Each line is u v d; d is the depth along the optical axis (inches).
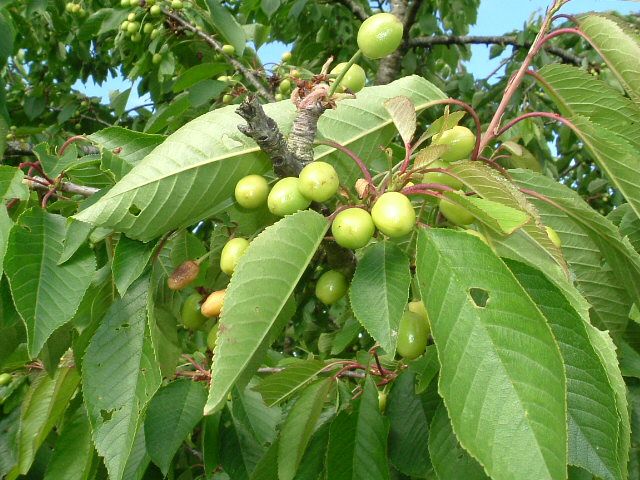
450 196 7.8
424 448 11.0
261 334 6.8
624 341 11.7
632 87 10.6
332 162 10.4
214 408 6.2
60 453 12.3
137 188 8.9
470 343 6.5
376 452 10.3
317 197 8.1
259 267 7.1
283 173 8.5
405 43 28.3
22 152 24.3
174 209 9.3
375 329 7.5
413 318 9.5
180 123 23.0
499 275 6.7
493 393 6.2
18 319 10.7
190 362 13.6
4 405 16.1
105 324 9.9
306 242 7.6
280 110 10.2
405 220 7.6
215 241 12.2
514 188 7.9
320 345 17.6
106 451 9.2
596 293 11.5
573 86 11.1
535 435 5.9
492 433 6.0
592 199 34.9
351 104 10.5
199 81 19.7
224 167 9.3
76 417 12.7
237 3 32.1
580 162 36.0
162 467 11.9
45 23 31.8
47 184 11.3
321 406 11.3
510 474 5.8
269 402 12.4
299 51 30.3
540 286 7.7
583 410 7.5
